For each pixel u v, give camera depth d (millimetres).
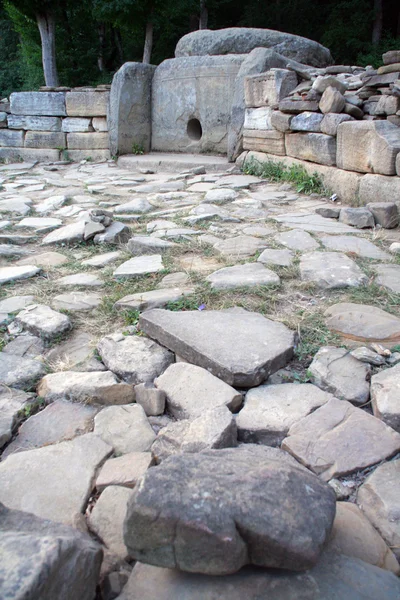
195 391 2256
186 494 1299
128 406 2238
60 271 3887
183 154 10281
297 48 9961
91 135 11180
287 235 4562
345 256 3906
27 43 18219
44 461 1880
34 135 11445
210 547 1235
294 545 1253
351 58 16250
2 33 23469
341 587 1296
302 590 1276
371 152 5414
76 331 2938
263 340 2588
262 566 1325
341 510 1627
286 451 1933
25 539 1190
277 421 2080
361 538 1514
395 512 1622
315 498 1400
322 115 6492
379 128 5309
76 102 11023
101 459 1901
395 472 1804
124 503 1667
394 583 1334
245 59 8664
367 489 1740
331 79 6562
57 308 3186
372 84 6090
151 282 3535
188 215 5449
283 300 3193
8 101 11828
